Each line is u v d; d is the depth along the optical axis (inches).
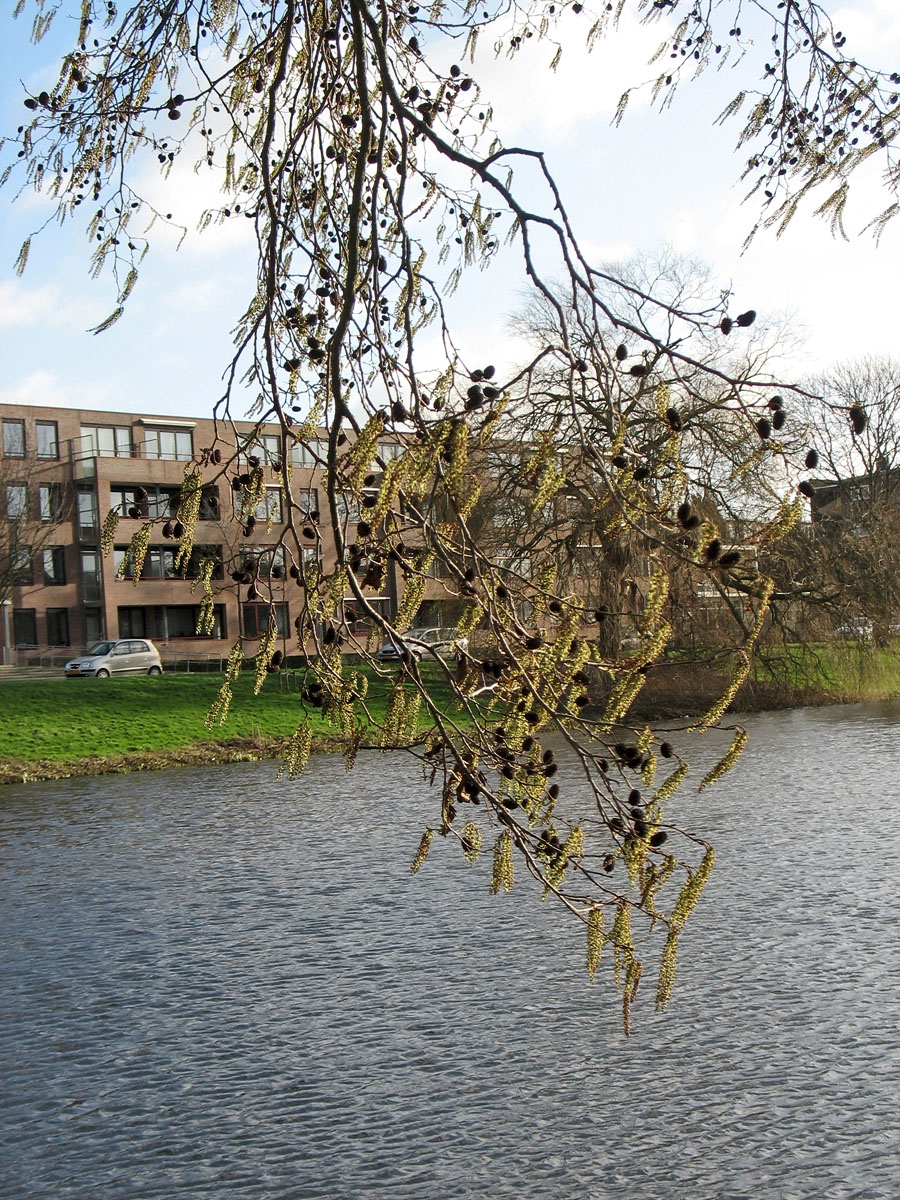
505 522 793.6
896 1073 334.6
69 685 1398.9
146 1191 284.8
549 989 413.1
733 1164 287.7
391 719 121.3
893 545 1175.6
